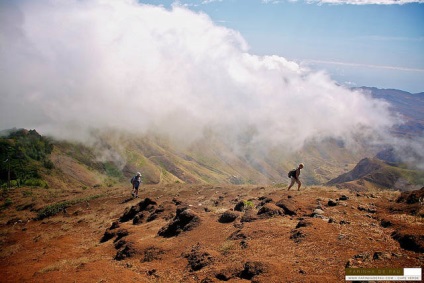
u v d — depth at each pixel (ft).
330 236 37.81
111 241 66.03
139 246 51.21
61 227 94.27
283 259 33.91
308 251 34.76
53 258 58.54
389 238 35.86
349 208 51.16
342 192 67.26
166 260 44.11
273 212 51.19
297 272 30.14
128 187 156.46
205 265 38.11
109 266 44.19
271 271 30.86
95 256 54.70
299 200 56.85
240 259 36.60
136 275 39.65
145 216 78.69
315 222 42.24
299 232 39.68
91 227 88.48
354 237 36.76
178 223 57.82
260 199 73.15
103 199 125.70
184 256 43.32
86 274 40.14
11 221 115.55
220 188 117.39
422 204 46.09
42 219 115.44
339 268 29.66
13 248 74.28
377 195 60.85
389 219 42.60
